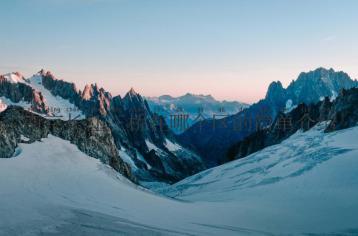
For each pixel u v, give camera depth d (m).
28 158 72.62
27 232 33.50
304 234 48.59
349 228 50.94
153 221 45.41
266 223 54.66
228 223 52.38
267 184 101.06
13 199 44.72
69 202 48.97
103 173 79.75
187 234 40.53
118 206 52.06
